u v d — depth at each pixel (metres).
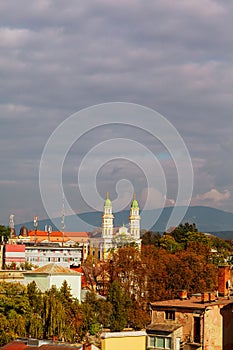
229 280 126.69
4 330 127.81
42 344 82.31
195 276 198.62
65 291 150.75
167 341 110.25
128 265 196.50
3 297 133.75
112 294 168.62
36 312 136.50
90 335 147.00
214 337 112.00
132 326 169.38
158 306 115.06
